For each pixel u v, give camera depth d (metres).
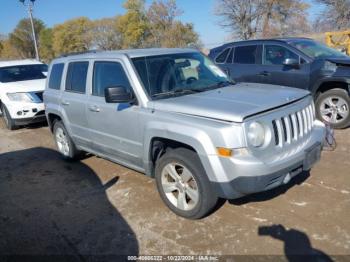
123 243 3.63
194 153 3.65
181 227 3.81
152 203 4.40
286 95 3.89
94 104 4.86
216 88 4.43
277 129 3.48
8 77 9.70
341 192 4.24
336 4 29.61
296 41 7.48
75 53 5.79
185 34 46.41
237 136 3.23
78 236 3.84
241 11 36.16
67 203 4.66
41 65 10.63
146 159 4.16
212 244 3.47
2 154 7.23
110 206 4.45
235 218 3.86
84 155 6.34
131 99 4.18
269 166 3.27
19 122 8.90
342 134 6.47
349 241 3.33
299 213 3.85
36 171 6.01
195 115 3.56
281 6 35.56
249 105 3.51
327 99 6.77
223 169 3.32
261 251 3.30
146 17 50.00
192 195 3.79
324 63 6.68
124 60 4.39
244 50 8.06
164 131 3.75
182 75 4.53
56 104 5.94
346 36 18.25
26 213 4.50
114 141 4.68
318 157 3.93
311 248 3.28
